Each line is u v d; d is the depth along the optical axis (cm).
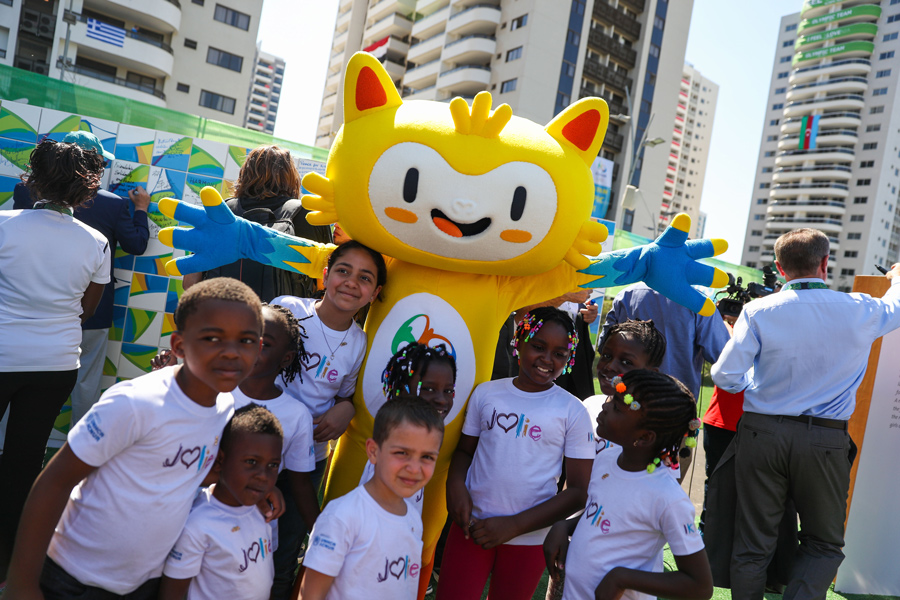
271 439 180
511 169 217
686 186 10994
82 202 261
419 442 182
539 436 221
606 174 1170
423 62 4247
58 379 254
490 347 249
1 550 245
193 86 2838
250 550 183
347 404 234
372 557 180
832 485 276
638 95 3600
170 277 425
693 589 181
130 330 423
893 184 6919
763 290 440
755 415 288
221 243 249
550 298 258
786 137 7444
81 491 164
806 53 7319
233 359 157
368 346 244
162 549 168
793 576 280
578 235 238
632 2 3559
